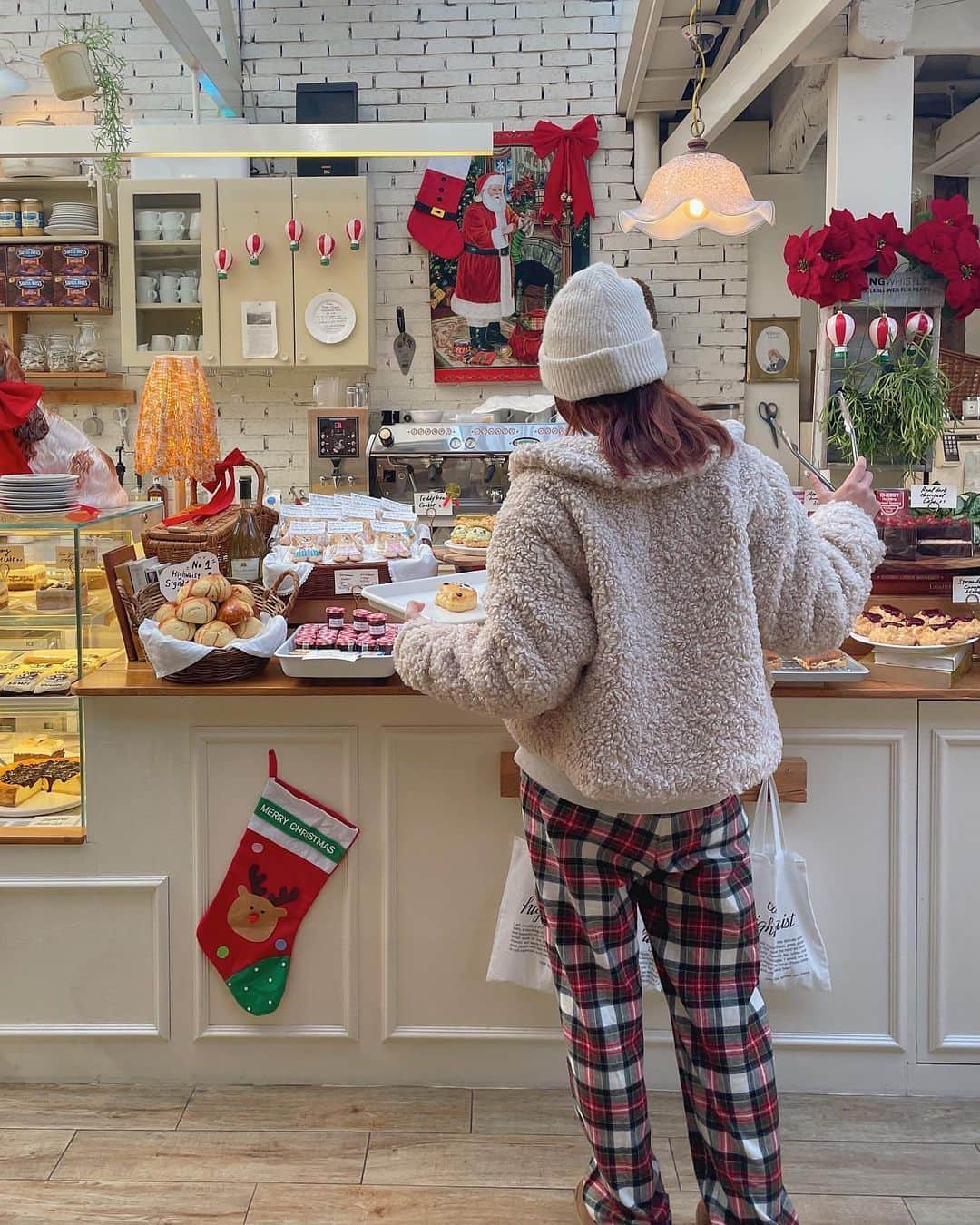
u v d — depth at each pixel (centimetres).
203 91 561
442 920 237
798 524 162
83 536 258
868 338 344
